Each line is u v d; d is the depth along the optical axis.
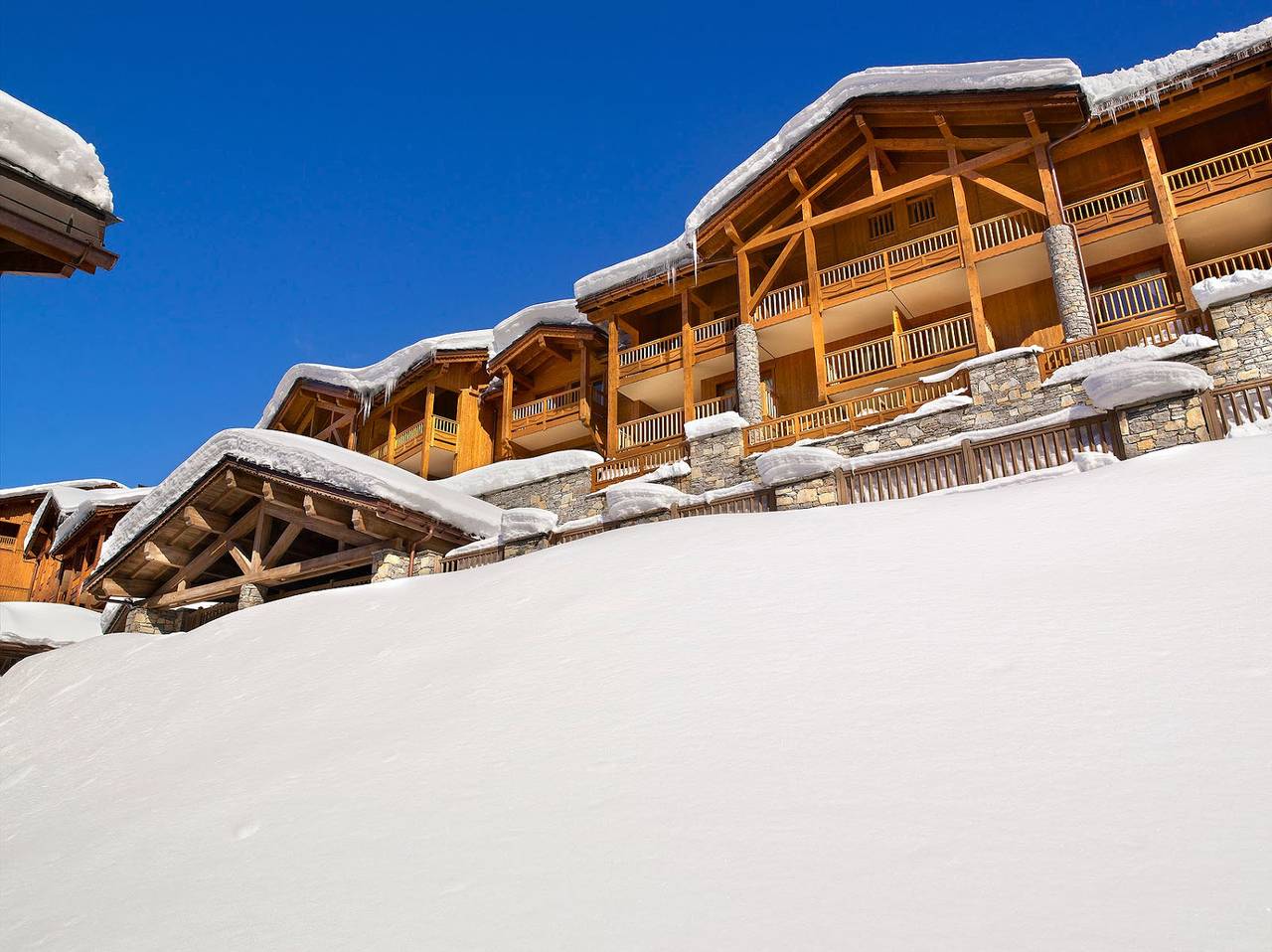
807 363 22.38
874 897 2.11
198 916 2.74
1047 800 2.42
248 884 2.90
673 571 5.68
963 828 2.35
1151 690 2.95
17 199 6.62
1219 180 16.62
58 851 3.93
